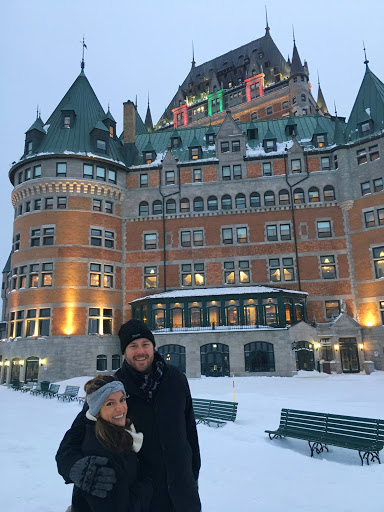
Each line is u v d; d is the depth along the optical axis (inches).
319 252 1701.5
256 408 661.3
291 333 1462.8
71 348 1560.0
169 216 1813.5
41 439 474.3
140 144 2090.3
